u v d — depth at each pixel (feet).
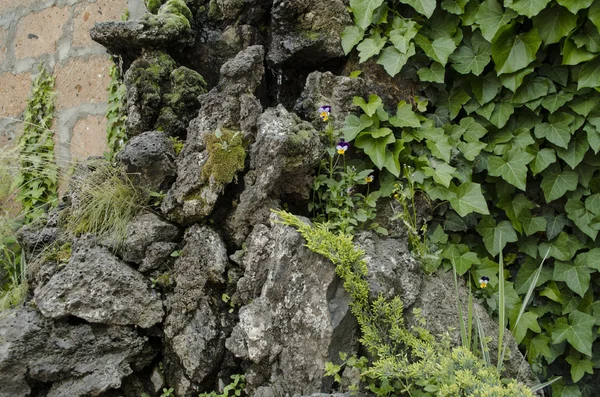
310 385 6.37
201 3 8.93
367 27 8.22
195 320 7.01
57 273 7.06
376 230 7.73
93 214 7.49
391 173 8.00
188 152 7.54
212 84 8.73
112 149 10.63
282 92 8.65
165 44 8.24
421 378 6.13
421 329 6.83
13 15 13.57
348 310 6.56
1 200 12.46
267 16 8.73
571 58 7.51
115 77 11.07
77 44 12.12
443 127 8.18
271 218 7.07
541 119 7.96
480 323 6.86
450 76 8.32
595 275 8.10
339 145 7.57
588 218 7.86
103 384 6.61
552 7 7.52
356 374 6.37
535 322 7.76
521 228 8.09
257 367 6.63
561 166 8.01
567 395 8.01
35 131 12.65
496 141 8.11
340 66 8.52
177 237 7.47
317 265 6.55
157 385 7.09
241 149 7.26
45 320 6.73
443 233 8.02
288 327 6.51
